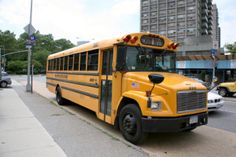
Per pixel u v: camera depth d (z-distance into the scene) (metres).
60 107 10.38
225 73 30.80
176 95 5.08
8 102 11.33
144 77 5.53
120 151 4.96
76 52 9.02
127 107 5.67
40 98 13.48
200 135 6.48
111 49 6.47
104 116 6.66
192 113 5.42
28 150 4.88
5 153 4.70
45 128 6.62
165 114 5.02
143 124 5.11
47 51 101.69
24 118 7.79
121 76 6.02
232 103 13.88
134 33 6.13
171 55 6.93
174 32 96.88
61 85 10.89
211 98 9.69
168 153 5.05
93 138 5.79
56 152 4.81
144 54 6.34
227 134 6.64
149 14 103.69
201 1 100.00
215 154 5.04
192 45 41.69
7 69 85.69
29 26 17.48
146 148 5.34
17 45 98.31
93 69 7.44
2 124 6.93
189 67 32.94
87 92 7.80
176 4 96.81
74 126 6.93
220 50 38.72
